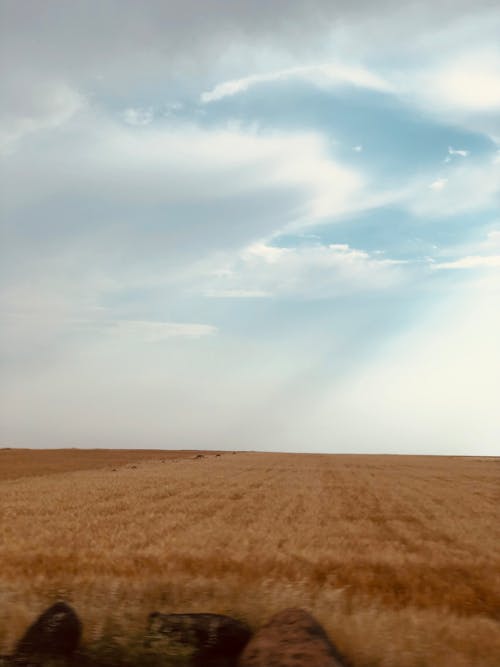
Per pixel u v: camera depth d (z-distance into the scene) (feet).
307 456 453.99
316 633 26.76
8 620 31.58
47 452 403.13
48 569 48.65
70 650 28.58
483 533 78.43
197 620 29.86
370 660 28.32
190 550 59.06
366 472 235.61
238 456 414.82
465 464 333.62
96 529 77.30
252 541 67.87
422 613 34.83
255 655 25.76
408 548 65.41
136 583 38.78
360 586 46.03
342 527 82.43
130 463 293.84
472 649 29.50
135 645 29.12
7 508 101.96
